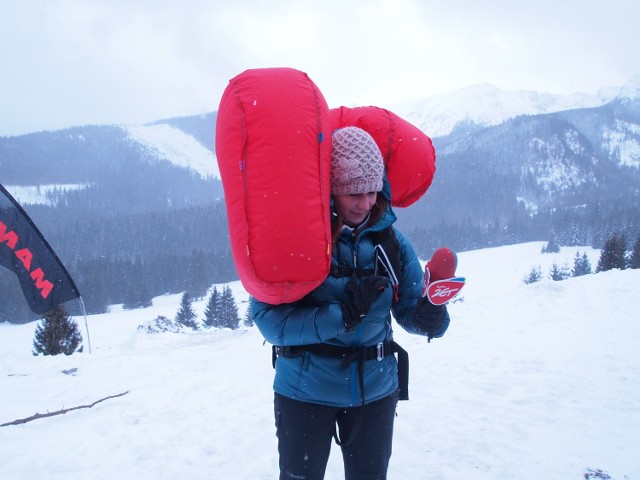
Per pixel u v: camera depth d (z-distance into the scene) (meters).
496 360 5.83
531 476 3.02
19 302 74.62
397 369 2.04
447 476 3.08
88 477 3.27
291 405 1.86
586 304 9.06
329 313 1.69
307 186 1.56
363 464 1.90
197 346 8.45
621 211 160.62
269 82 1.62
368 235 1.91
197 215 188.38
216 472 3.32
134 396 5.12
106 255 157.38
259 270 1.55
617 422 3.71
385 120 2.08
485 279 89.75
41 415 4.42
